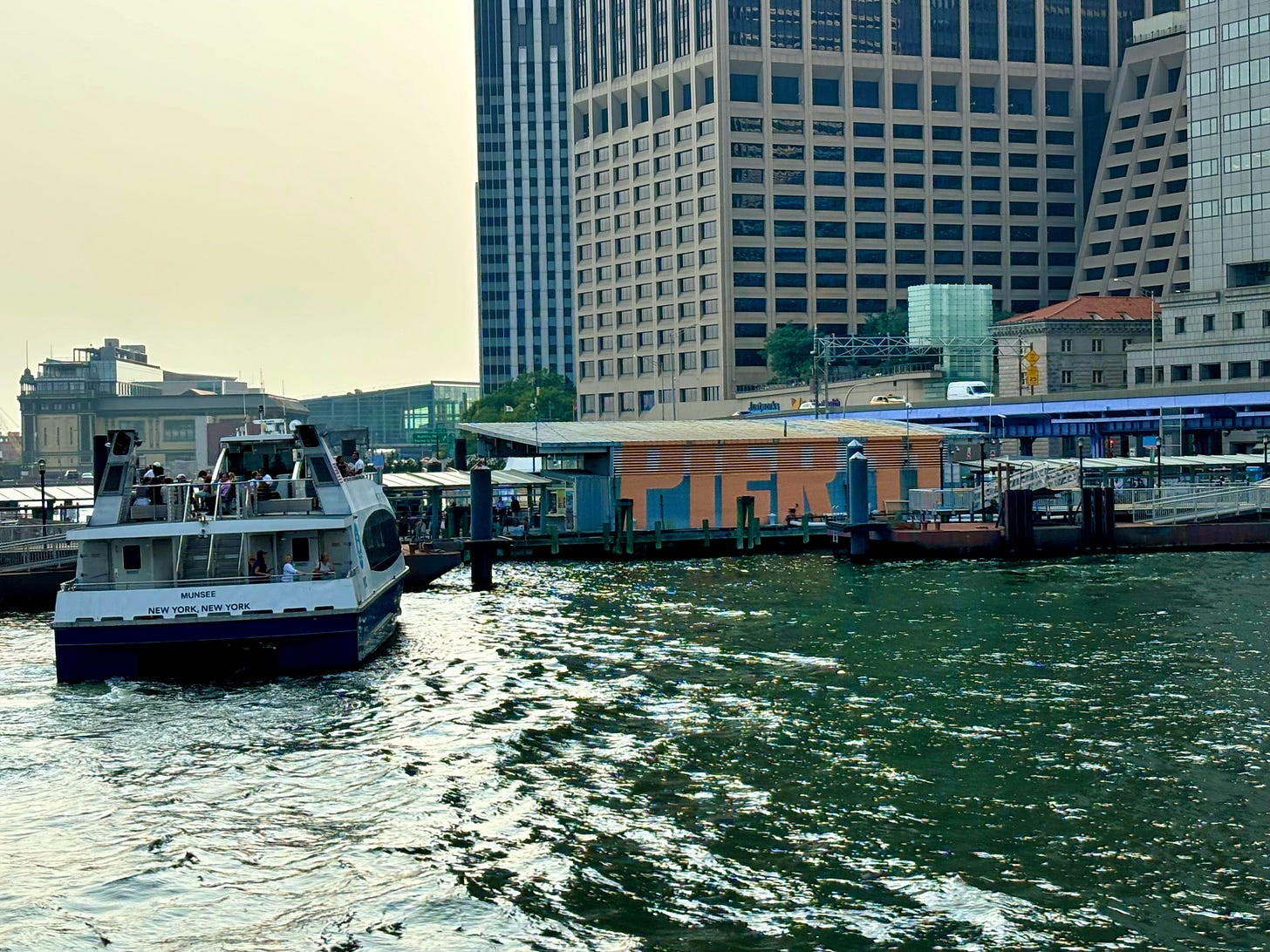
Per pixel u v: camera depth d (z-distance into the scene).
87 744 34.78
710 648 47.00
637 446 84.25
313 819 28.95
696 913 23.95
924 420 138.75
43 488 74.19
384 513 52.38
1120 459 99.75
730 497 86.06
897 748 33.59
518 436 86.00
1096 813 28.59
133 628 40.84
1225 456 109.38
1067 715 36.56
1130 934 22.92
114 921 24.03
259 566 43.97
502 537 80.44
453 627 52.75
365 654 44.44
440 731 35.81
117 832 28.34
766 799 29.75
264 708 38.41
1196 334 149.50
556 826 28.30
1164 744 33.69
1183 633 48.34
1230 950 22.28
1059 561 72.38
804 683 40.97
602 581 67.19
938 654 45.06
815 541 84.31
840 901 24.38
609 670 43.31
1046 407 130.50
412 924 23.72
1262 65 143.38
